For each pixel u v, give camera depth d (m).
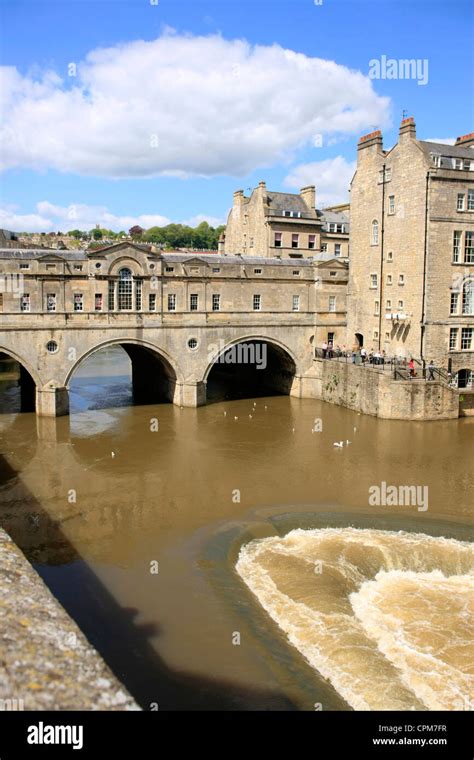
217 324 50.12
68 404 45.84
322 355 54.16
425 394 43.22
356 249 54.75
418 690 16.73
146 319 47.12
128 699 9.15
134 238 158.75
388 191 50.09
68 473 33.50
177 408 49.59
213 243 178.12
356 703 16.19
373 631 19.44
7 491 30.73
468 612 20.69
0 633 10.20
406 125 47.25
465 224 46.81
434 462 35.16
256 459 36.03
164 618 19.69
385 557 24.16
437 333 46.97
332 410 48.69
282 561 23.61
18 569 13.17
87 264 46.28
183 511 28.50
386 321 51.09
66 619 11.25
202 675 16.98
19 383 60.94
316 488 31.36
